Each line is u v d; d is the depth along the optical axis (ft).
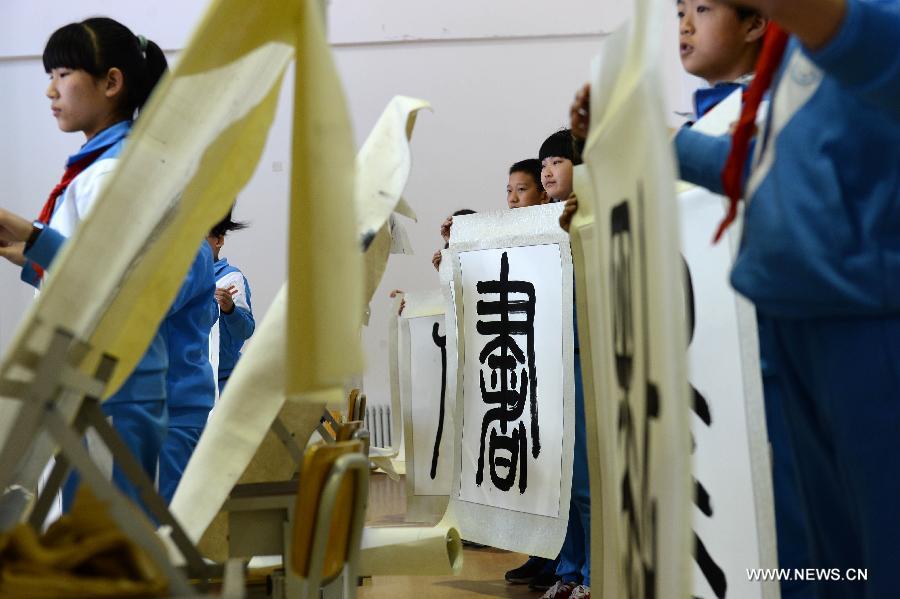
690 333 5.75
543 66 25.62
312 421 6.62
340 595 6.06
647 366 3.00
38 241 5.58
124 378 4.30
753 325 5.40
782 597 5.51
